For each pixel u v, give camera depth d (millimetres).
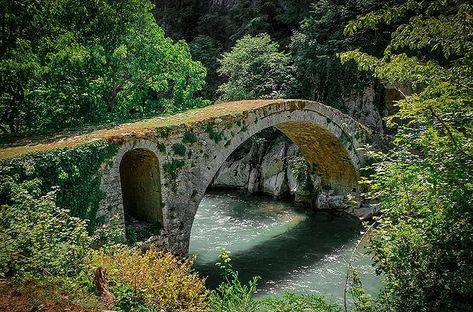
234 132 16125
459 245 6043
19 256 7219
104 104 19703
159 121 16000
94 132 14961
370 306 6781
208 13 39969
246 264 15703
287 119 18344
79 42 18594
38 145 13297
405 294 6289
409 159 7520
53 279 6801
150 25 20188
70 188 11906
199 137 14984
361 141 21828
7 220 8086
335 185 23375
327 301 12484
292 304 7883
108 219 12750
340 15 26391
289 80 27188
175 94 21500
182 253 14664
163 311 7043
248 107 17391
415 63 6438
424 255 6242
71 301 6242
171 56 20281
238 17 36062
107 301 6730
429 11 6309
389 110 24891
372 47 25125
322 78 27000
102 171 12602
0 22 16844
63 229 8742
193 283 8102
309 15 30344
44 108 18766
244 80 26797
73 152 11953
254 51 27516
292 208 23281
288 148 25859
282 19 32625
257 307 7957
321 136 21328
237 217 21688
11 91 17891
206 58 33938
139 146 13375
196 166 14898
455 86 6176
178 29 40219
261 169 26344
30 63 16047
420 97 6547
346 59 7078
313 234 19125
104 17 18891
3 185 9750
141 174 15008
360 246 17172
